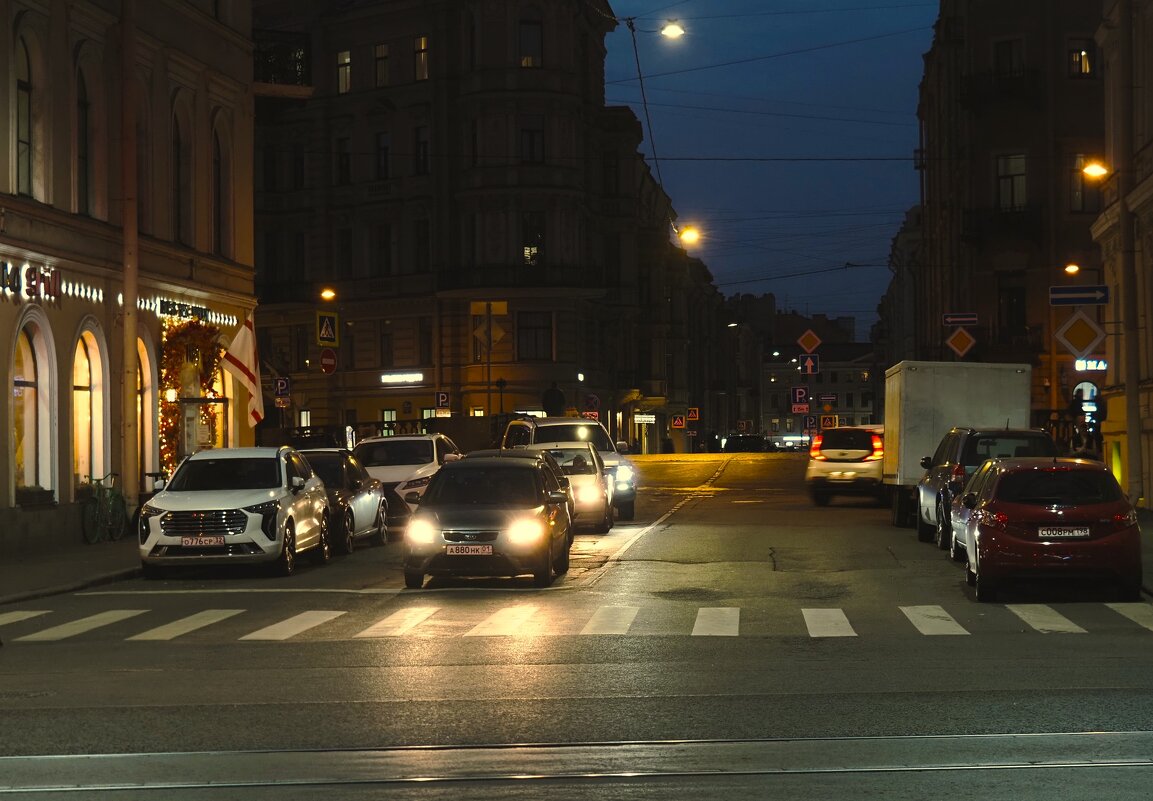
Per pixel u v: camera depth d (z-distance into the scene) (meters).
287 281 71.56
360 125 70.12
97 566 22.25
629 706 10.31
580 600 17.78
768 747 8.81
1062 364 53.78
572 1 66.56
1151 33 32.53
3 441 24.42
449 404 55.03
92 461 28.53
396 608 17.22
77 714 10.27
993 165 55.09
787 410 183.62
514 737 9.19
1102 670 11.83
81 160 28.44
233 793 7.79
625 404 78.88
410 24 68.50
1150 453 32.19
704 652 13.21
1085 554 16.70
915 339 97.50
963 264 59.16
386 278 69.19
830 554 23.44
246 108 37.22
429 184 67.81
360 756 8.68
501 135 65.81
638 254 84.56
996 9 54.94
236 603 18.09
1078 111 54.38
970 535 17.86
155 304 31.50
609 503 28.83
